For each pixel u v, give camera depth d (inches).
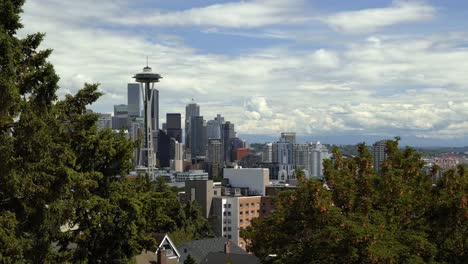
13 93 799.1
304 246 874.8
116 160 1152.8
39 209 894.4
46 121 920.9
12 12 867.4
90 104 1094.4
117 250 1163.9
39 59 938.1
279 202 953.5
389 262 735.1
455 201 823.1
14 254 802.2
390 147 958.4
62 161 875.4
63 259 993.5
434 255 799.1
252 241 954.7
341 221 788.0
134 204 1137.4
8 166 799.7
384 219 810.8
